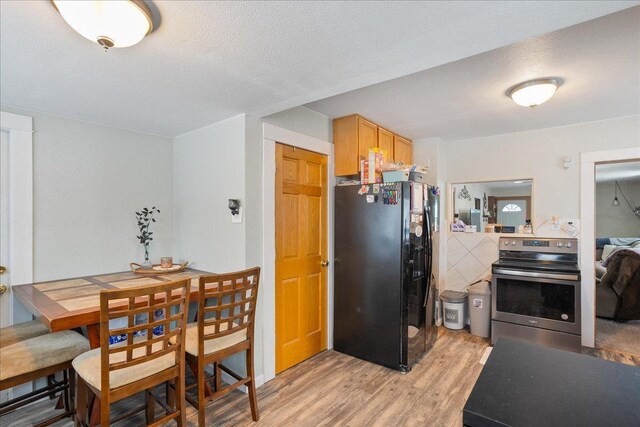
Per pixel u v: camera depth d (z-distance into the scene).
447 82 2.29
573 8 1.19
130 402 2.38
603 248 6.68
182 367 1.77
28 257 2.39
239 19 1.29
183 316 1.74
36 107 2.35
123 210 2.92
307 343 3.02
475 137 3.93
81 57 1.61
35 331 2.12
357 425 2.07
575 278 3.01
